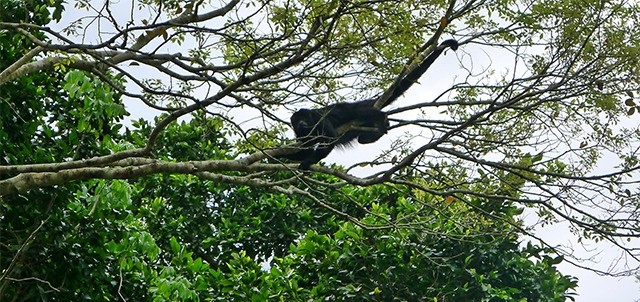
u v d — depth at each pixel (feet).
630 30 38.11
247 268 65.82
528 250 73.41
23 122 50.14
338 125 48.62
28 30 49.21
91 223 51.42
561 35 37.96
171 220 78.18
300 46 37.78
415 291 66.80
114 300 53.78
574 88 37.63
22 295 50.24
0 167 38.58
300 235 79.00
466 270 67.05
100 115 49.29
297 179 42.29
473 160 38.86
